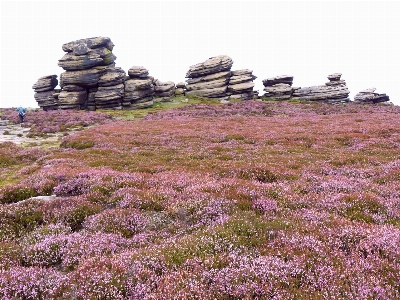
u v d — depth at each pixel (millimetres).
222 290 6723
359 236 8875
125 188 14555
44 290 7211
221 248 8625
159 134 38281
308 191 14383
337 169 18891
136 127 45062
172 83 100000
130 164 22656
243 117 57219
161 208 12562
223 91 97312
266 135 35156
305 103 84250
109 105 82938
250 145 29891
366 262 7453
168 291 6660
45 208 12453
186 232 10297
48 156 26078
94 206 12695
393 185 14672
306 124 44938
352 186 14461
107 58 87938
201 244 8727
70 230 11039
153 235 10289
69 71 85375
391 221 10469
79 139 34094
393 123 42312
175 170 19328
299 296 6480
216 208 11617
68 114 64812
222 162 21672
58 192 15070
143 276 7359
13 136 41469
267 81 101125
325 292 6484
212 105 79062
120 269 7602
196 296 6488
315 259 7832
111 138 34875
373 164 20547
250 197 12906
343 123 43750
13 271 7844
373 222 10648
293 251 8195
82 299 6801
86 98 85375
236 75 103562
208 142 32500
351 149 27156
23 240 10125
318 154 24250
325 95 89500
